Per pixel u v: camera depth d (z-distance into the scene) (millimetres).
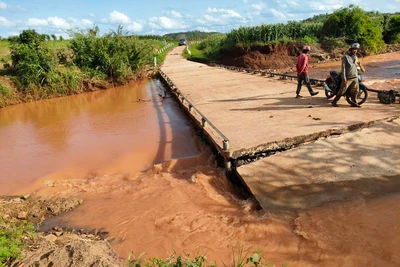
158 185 6887
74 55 22219
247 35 31594
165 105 14805
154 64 27188
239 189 6355
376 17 34438
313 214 4980
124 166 8281
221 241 4730
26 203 6555
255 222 5039
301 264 4020
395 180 5457
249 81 15461
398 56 27266
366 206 4957
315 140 6930
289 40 30281
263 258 4215
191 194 6324
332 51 29703
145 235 5148
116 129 11547
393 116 7430
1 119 14688
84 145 10109
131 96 18125
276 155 6496
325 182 5617
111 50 22672
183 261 4207
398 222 4457
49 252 3906
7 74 19172
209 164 7750
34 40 19422
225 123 8664
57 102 17922
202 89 14453
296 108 9367
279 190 5625
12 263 3867
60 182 7543
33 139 11266
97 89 21016
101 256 3768
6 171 8570
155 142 9773
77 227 5629
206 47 45219
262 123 8227
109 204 6309
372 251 4047
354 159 6055
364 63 24656
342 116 7953
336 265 3924
